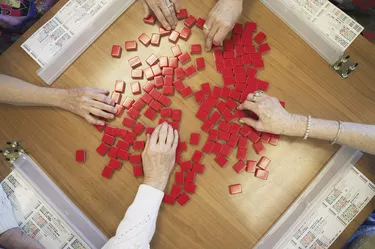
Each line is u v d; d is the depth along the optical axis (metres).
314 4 0.88
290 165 0.81
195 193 0.80
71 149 0.82
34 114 0.83
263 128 0.79
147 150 0.77
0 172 0.80
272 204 0.80
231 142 0.81
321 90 0.85
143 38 0.87
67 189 0.80
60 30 0.87
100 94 0.81
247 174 0.81
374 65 0.85
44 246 0.77
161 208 0.79
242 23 0.88
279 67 0.86
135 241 0.69
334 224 0.78
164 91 0.84
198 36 0.88
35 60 0.85
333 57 0.85
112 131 0.82
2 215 0.75
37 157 0.81
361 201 0.79
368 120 0.83
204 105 0.83
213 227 0.78
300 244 0.78
